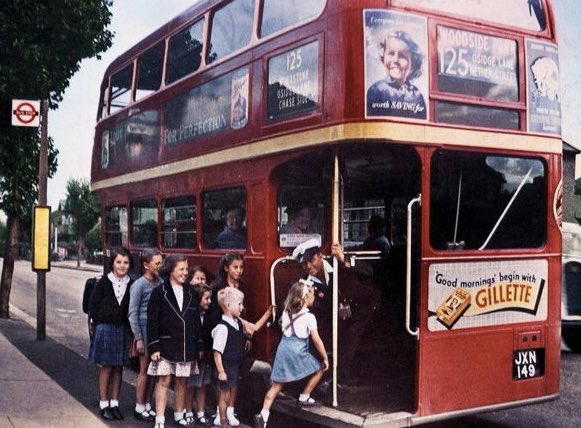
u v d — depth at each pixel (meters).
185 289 7.00
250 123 7.43
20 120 13.03
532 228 6.94
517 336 6.75
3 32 14.64
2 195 16.19
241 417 7.89
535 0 7.01
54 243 68.31
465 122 6.38
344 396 6.83
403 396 6.82
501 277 6.66
